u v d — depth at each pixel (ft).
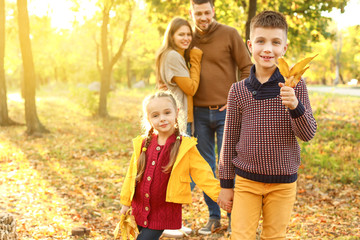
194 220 15.08
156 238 8.65
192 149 8.71
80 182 21.06
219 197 8.35
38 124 38.19
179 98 12.39
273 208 7.75
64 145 32.78
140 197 8.65
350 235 13.61
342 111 50.47
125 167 25.50
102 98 54.34
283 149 7.56
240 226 7.75
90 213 16.10
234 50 12.75
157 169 8.50
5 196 17.28
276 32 7.50
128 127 45.03
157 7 39.29
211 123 12.78
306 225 14.76
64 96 105.50
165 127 8.52
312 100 64.08
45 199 17.48
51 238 12.73
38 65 114.42
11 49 63.05
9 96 109.50
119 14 46.80
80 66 151.43
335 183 21.63
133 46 105.29
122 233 8.92
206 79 12.62
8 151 28.81
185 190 8.57
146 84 184.65
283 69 6.71
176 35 12.44
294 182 7.82
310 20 35.94
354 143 30.94
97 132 41.09
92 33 57.26
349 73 192.95
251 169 7.74
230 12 36.24
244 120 7.91
